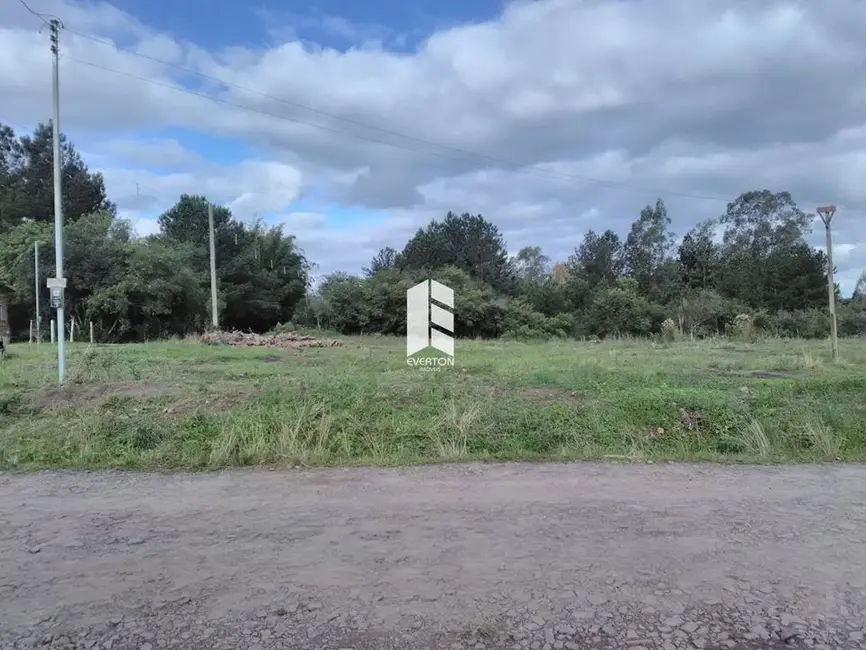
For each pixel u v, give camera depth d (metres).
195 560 3.76
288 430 6.98
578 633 2.94
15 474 5.84
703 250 62.72
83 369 11.95
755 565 3.73
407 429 7.34
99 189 52.25
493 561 3.76
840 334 38.47
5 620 3.04
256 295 47.59
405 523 4.45
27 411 8.45
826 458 6.79
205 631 2.94
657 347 26.44
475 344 30.22
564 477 5.78
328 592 3.34
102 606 3.18
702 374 13.82
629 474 5.92
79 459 6.32
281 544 4.03
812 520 4.56
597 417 7.95
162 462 6.27
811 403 8.85
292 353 20.61
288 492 5.25
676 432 7.63
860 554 3.91
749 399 9.06
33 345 24.16
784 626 3.01
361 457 6.64
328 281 47.12
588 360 17.16
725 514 4.69
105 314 32.44
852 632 2.96
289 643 2.84
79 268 32.19
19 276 32.62
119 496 5.11
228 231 48.38
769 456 6.84
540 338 38.34
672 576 3.56
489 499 5.05
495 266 55.34
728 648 2.83
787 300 46.22
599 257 64.25
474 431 7.34
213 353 19.05
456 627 2.99
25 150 49.69
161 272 34.41
